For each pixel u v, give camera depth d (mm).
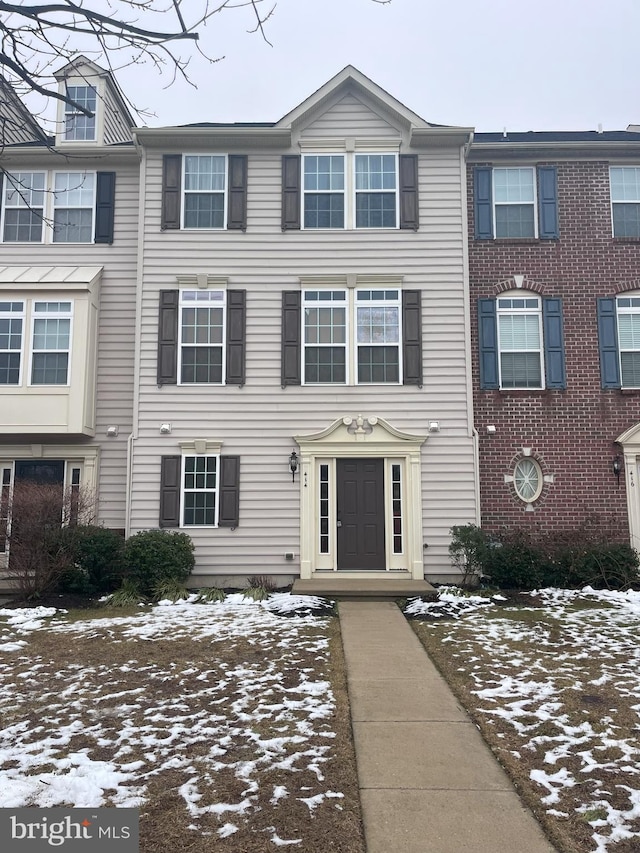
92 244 13383
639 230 13234
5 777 4512
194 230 12656
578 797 4277
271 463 12164
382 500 12219
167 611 9930
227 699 6082
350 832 3889
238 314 12469
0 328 12570
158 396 12305
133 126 13250
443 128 12555
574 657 7402
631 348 12945
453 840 3805
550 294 12969
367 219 12797
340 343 12477
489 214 13141
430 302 12516
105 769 4625
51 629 8781
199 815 4051
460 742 5168
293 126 12883
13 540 10695
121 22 4508
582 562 11312
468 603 10258
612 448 12562
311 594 10867
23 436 12500
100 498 12727
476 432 12219
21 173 13578
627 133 14453
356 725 5500
